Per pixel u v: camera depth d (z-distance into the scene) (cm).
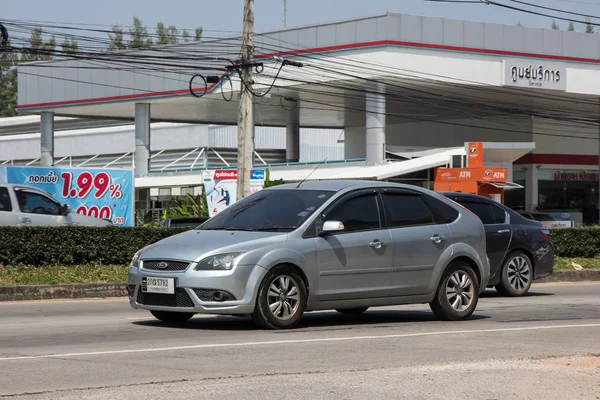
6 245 2733
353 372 1166
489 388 1070
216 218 1741
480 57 6319
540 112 7700
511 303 2342
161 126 9619
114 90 7388
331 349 1380
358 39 6122
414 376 1140
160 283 1566
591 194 8150
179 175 7238
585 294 2686
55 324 1755
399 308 2144
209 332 1591
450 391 1052
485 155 6041
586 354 1353
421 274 1764
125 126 9962
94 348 1385
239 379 1112
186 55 6862
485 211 2550
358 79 6141
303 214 1661
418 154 6281
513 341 1508
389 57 6012
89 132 9956
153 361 1254
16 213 3288
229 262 1543
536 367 1212
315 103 7300
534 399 1017
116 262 2934
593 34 6794
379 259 1703
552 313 2052
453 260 1823
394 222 1747
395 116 7981
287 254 1591
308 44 6328
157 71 7112
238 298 1545
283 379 1113
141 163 7381
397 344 1446
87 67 7100
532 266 2616
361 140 9125
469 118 8019
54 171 4184
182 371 1172
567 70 6675
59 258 2831
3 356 1302
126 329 1650
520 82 6444
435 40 6153
